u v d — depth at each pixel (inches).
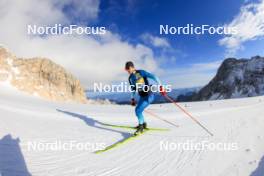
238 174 211.3
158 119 453.7
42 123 381.1
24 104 681.0
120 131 340.2
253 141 292.2
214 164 228.4
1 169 188.5
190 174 207.9
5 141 259.3
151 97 305.1
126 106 981.2
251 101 778.2
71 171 202.4
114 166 218.5
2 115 406.0
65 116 476.4
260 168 219.6
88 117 479.2
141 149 264.2
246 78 6156.5
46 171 198.2
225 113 498.6
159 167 219.9
